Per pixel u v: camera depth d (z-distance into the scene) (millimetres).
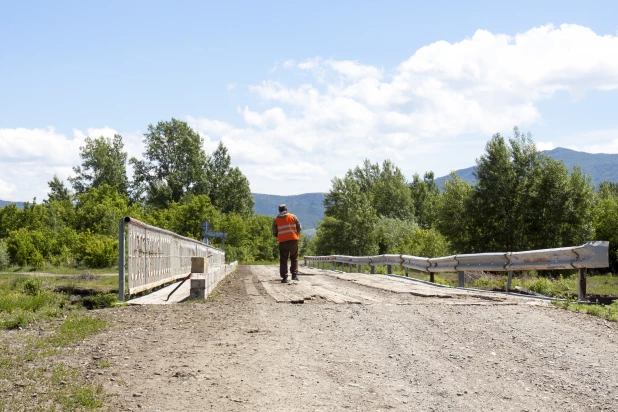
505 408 4773
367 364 6055
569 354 6449
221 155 104312
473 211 56969
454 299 11078
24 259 40469
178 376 5441
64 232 46594
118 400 4672
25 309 9445
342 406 4742
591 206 53906
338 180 86875
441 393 5133
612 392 5172
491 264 13320
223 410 4551
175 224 69312
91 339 7023
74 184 94125
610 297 13555
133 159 97125
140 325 8078
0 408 4324
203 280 11359
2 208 61250
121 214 58719
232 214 82750
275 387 5203
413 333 7574
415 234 62688
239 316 8977
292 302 10680
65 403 4504
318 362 6109
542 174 54906
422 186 114812
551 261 11320
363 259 23938
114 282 21297
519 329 7734
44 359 5930
